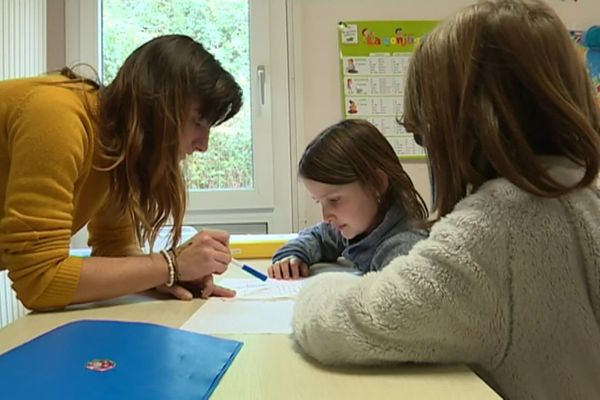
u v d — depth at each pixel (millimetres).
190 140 911
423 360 474
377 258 910
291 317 628
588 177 490
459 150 515
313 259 1162
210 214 1904
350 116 1876
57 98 756
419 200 1063
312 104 1910
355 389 429
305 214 1911
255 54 1909
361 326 472
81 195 833
